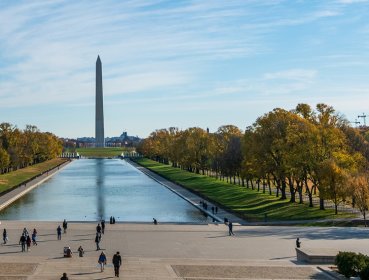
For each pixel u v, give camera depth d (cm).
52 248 7400
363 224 9812
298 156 11288
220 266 6041
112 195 16362
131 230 9069
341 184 10319
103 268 5794
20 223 9675
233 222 10244
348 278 5294
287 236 8419
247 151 13012
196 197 15275
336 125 13162
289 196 14262
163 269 5881
